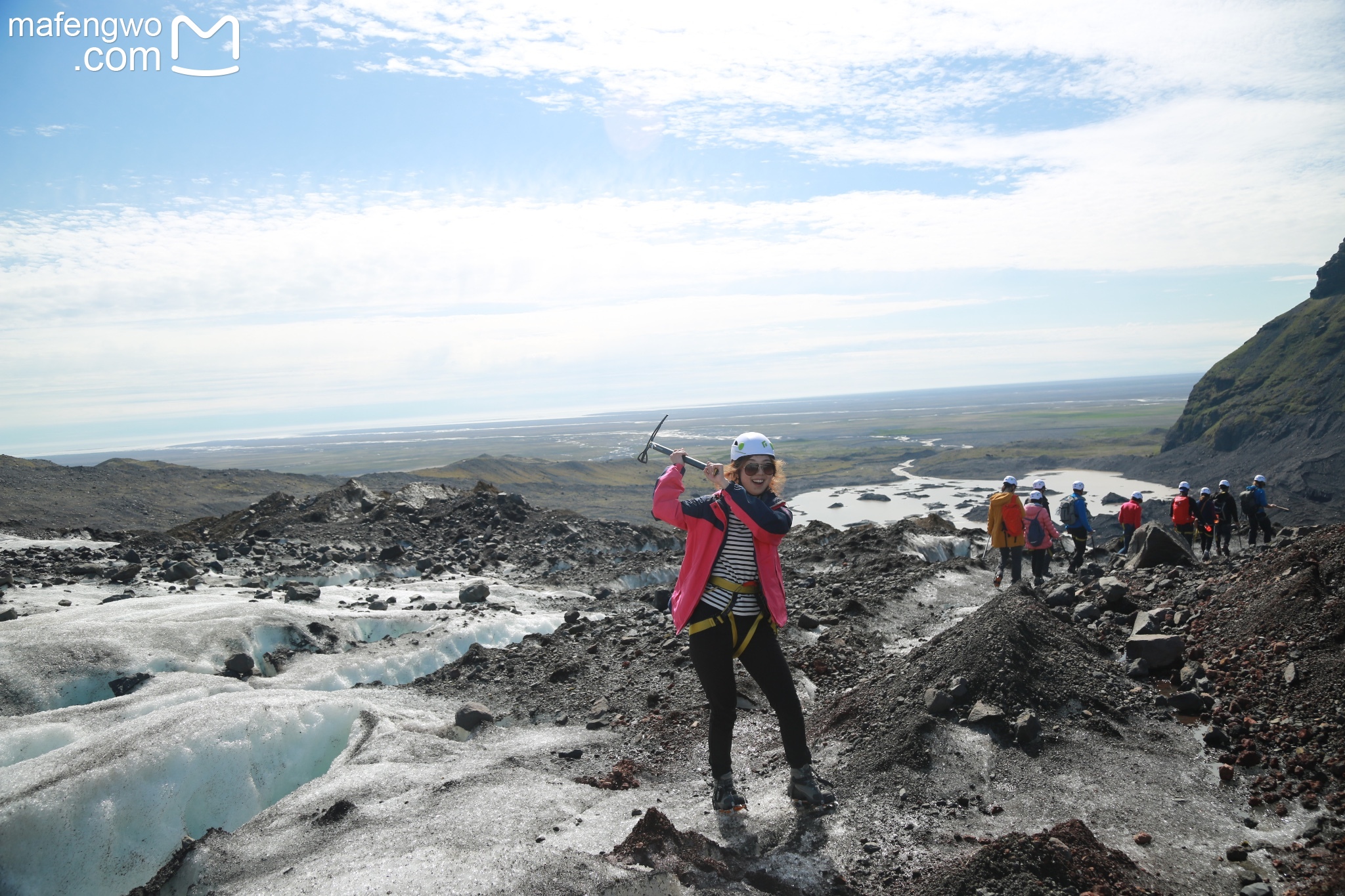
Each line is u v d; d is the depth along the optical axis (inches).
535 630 430.3
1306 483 4475.9
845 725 214.8
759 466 175.8
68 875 193.9
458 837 164.2
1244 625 235.3
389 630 424.2
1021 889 131.5
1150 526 417.4
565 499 4731.8
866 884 147.0
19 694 293.3
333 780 206.8
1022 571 570.3
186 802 219.5
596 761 225.1
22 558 534.6
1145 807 165.6
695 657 178.7
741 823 172.2
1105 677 218.2
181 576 520.1
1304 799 162.1
